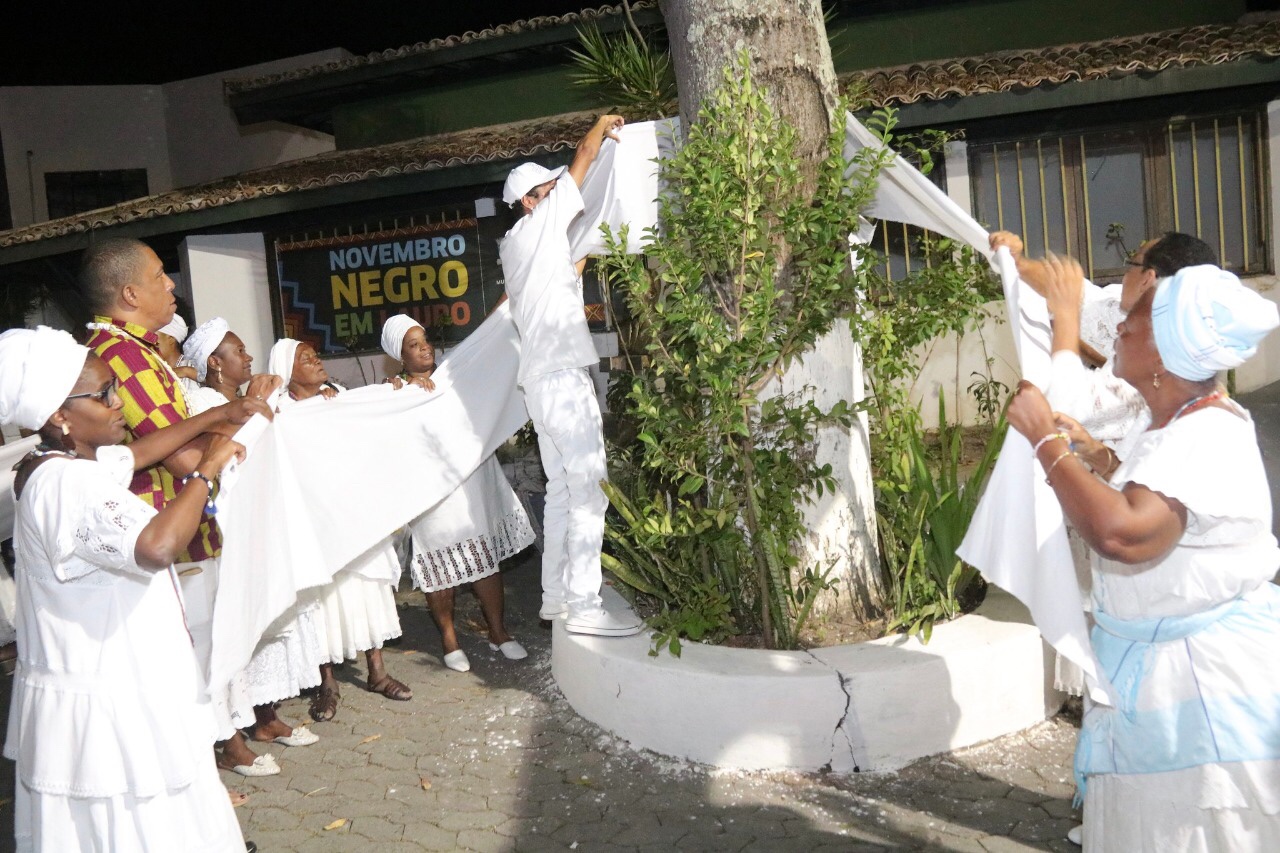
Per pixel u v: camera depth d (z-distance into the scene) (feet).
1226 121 32.12
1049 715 14.44
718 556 15.55
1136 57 30.27
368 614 17.17
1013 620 14.65
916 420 16.87
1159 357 7.95
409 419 17.22
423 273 38.73
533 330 15.51
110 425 9.83
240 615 12.60
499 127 42.86
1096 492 7.64
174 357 16.63
